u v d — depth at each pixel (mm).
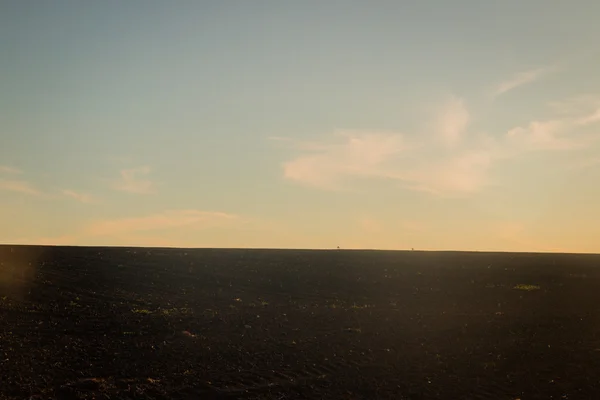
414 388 24781
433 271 55844
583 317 37906
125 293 37906
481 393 24625
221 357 26141
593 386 25438
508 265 60875
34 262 44000
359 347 29359
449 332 32938
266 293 43562
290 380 24375
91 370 22906
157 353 25719
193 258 54656
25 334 25984
